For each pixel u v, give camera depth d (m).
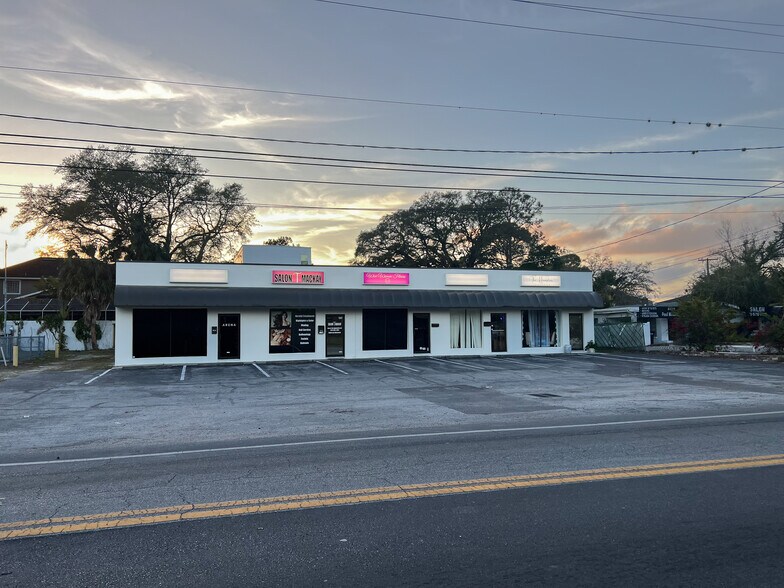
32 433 9.92
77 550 4.49
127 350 25.48
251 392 16.16
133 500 5.75
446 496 5.77
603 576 3.98
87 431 10.08
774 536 4.66
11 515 5.32
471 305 29.95
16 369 24.42
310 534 4.80
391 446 8.25
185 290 26.23
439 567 4.15
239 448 8.31
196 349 26.48
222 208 48.38
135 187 44.09
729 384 16.48
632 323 35.19
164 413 12.26
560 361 26.78
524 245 58.97
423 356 29.72
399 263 59.28
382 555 4.36
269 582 3.93
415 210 57.72
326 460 7.41
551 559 4.27
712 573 4.02
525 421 10.36
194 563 4.24
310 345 28.20
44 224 43.69
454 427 9.85
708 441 8.18
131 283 25.94
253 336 27.31
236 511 5.37
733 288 45.94
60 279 36.34
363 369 23.44
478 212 57.31
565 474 6.50
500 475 6.52
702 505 5.40
